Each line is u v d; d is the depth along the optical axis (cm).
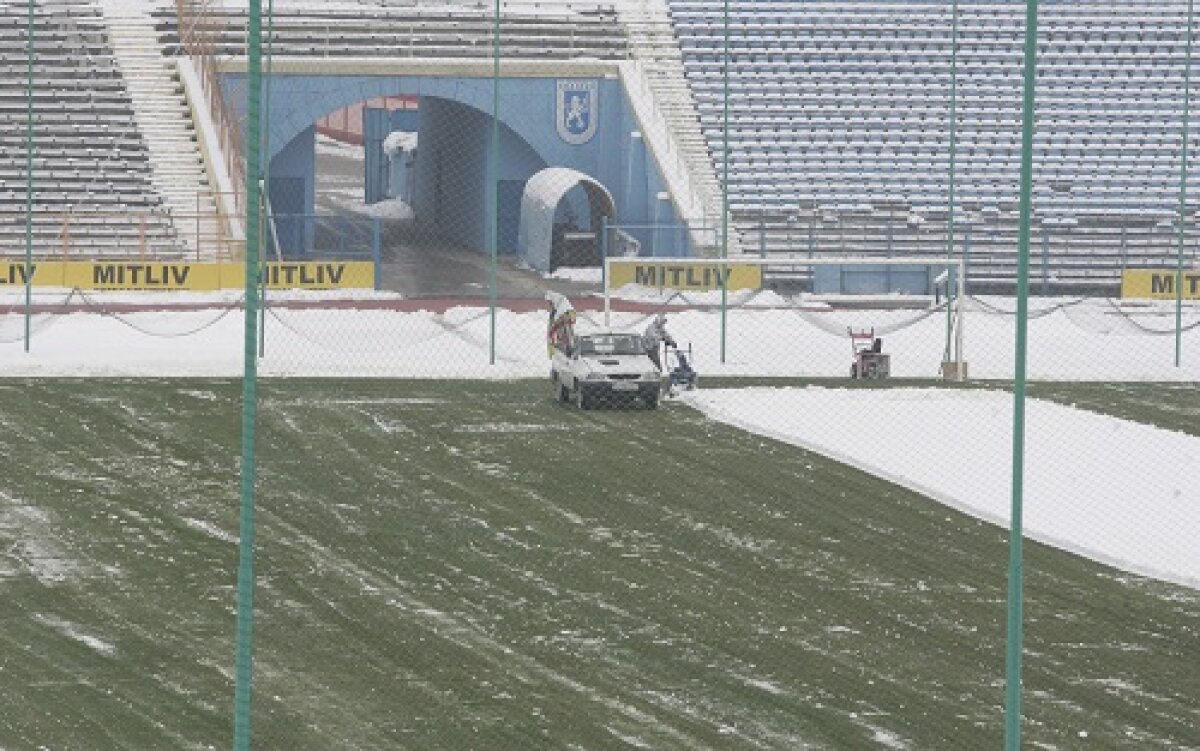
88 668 8056
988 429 13288
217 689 7850
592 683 8050
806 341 17288
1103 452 12688
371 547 10038
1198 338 18138
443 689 7925
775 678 8188
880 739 7481
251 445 5684
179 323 17438
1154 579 9938
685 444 12594
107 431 12531
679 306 19438
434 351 16238
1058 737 7575
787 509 11038
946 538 10544
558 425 13125
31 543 9900
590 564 9838
